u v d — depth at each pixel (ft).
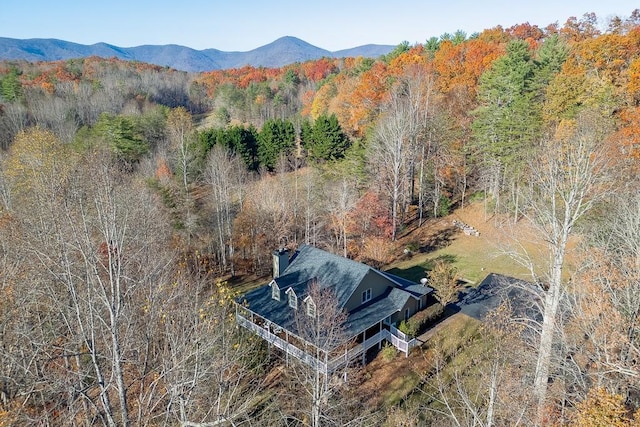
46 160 125.18
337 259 95.45
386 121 157.89
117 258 33.45
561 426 47.34
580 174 61.87
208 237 138.92
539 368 57.11
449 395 72.54
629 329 54.03
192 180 184.75
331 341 71.00
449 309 101.91
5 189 126.00
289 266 100.27
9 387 43.19
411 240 147.33
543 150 99.71
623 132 109.09
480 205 159.43
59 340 50.37
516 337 74.43
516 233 135.23
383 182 153.79
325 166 190.90
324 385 63.62
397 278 106.52
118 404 49.03
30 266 54.29
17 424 40.68
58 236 39.75
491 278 115.85
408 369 82.23
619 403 39.99
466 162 160.66
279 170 196.85
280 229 139.95
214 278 130.72
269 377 78.13
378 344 90.07
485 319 89.25
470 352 83.97
